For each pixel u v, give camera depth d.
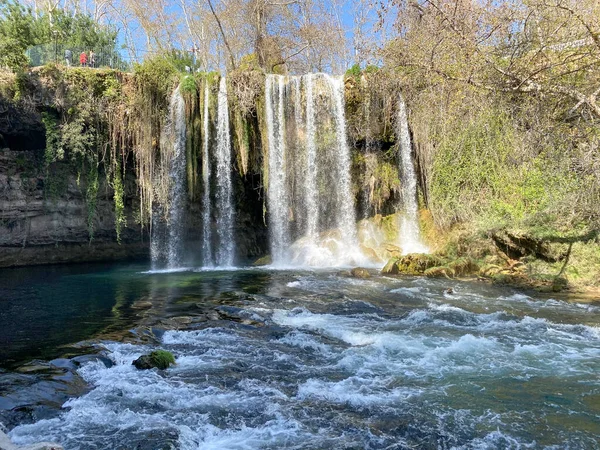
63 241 21.42
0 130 18.45
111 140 19.91
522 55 9.23
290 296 12.35
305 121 21.73
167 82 20.06
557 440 4.95
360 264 19.33
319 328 9.15
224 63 32.38
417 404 5.84
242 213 23.22
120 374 6.72
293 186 21.58
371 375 6.79
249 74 21.02
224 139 20.92
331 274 16.52
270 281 15.18
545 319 9.73
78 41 21.02
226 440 5.00
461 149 18.02
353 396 6.02
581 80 10.40
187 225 21.58
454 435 5.08
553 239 14.33
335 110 21.56
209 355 7.61
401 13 12.56
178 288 14.05
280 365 7.20
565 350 7.82
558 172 13.97
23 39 19.91
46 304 11.73
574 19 9.15
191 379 6.60
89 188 20.27
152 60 20.30
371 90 20.62
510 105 9.79
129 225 22.95
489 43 9.89
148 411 5.62
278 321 9.71
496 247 16.27
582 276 13.30
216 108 20.69
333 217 21.97
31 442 4.86
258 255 23.70
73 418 5.41
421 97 15.03
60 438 4.97
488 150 17.17
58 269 19.53
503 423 5.34
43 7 26.66
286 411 5.65
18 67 17.72
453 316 10.02
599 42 8.36
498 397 6.04
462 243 17.41
